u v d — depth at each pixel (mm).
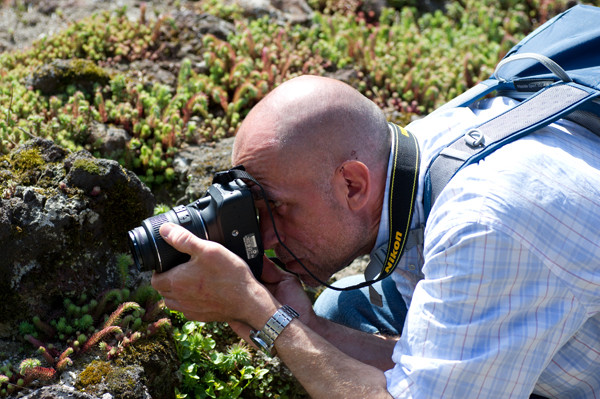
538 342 1926
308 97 2133
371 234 2287
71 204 2639
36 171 2717
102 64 4145
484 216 1881
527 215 1879
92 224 2695
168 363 2633
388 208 2205
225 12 4926
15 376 2412
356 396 2027
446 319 1935
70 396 2350
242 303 2158
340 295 2842
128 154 3514
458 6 5523
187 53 4391
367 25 5285
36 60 4152
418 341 1985
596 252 1914
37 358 2510
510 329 1916
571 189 1934
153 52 4383
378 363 2402
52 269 2623
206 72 4289
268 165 2133
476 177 1955
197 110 3965
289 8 5160
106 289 2760
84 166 2676
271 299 2176
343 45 4648
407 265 2363
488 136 2059
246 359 2777
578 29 2398
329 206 2166
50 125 3412
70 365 2473
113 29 4410
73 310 2641
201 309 2230
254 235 2195
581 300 1938
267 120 2143
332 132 2113
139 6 5000
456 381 1918
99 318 2684
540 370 1960
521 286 1906
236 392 2707
